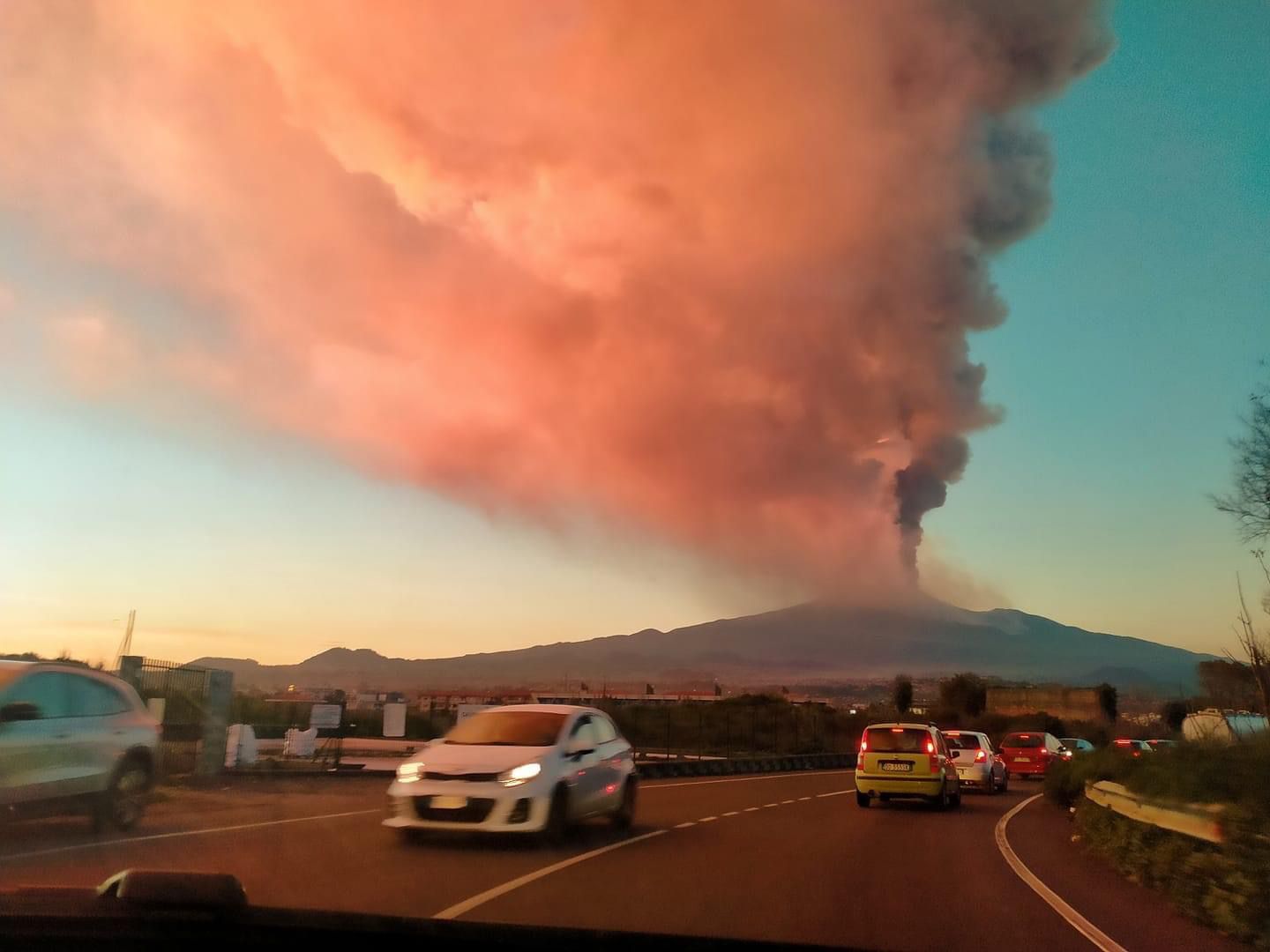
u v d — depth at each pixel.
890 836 15.34
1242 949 8.09
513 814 11.55
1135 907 9.84
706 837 14.07
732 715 51.72
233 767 21.30
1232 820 8.59
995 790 27.33
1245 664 18.48
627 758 14.66
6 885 8.74
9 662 10.95
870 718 61.31
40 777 10.47
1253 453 20.22
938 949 7.79
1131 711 66.50
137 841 11.33
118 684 12.25
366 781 20.92
